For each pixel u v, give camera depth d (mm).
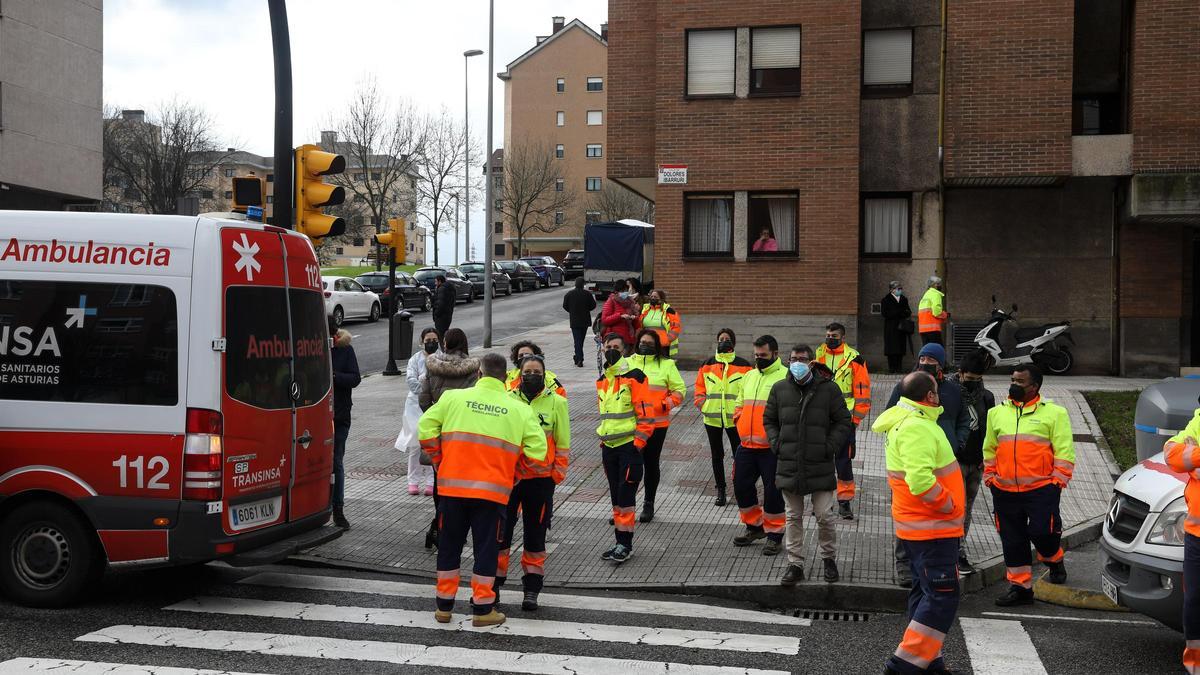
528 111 96000
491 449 7344
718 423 10969
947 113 19562
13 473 7574
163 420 7484
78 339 7648
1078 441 13914
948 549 6262
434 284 41094
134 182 60250
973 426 8523
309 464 8461
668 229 21000
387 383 20516
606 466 9312
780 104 20516
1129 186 19172
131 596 8031
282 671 6309
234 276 7781
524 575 7906
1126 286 19781
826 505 8367
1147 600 6668
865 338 20859
